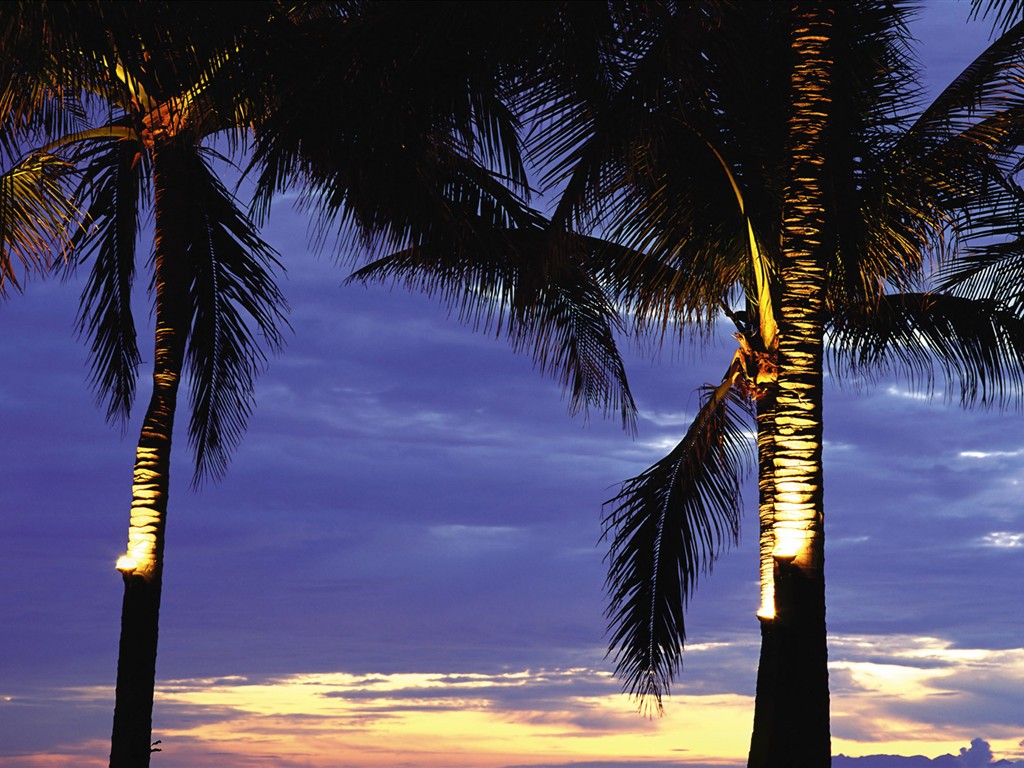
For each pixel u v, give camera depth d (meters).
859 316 14.33
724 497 15.41
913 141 11.70
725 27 9.77
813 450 11.45
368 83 9.64
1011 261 13.31
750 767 11.57
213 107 10.98
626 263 14.37
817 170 11.62
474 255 14.09
